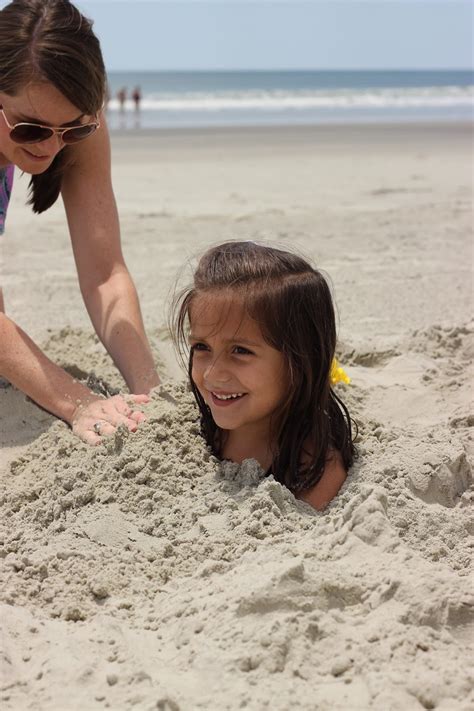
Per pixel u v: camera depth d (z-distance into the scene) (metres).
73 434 2.85
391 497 2.42
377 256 6.36
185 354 3.48
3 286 5.43
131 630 1.92
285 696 1.65
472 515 2.45
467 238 7.05
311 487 2.51
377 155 14.65
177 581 2.15
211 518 2.38
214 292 2.44
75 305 4.96
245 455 2.63
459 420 3.05
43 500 2.57
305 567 1.95
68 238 7.17
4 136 2.80
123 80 72.50
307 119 27.16
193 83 67.38
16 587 2.14
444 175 11.52
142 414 2.81
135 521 2.43
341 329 4.41
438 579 1.92
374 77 87.06
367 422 2.96
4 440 3.05
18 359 3.00
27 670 1.77
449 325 4.08
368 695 1.66
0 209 3.40
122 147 16.12
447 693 1.65
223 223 7.79
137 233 7.32
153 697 1.64
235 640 1.79
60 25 2.59
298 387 2.48
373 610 1.89
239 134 19.62
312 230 7.41
